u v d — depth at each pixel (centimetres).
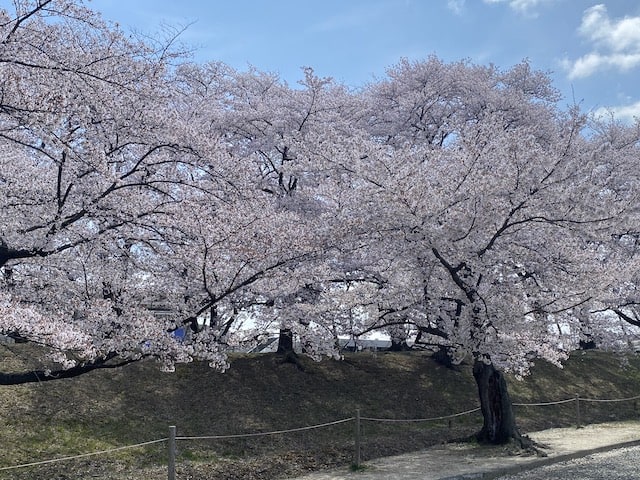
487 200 1100
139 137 916
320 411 1475
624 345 1695
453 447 1257
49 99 743
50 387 1278
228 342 1043
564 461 1127
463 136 1274
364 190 1145
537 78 2322
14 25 784
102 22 854
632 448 1280
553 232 1190
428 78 2123
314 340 1215
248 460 1147
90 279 959
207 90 1788
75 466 1025
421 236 1116
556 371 2042
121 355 865
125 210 910
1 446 1038
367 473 1015
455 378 1812
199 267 955
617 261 1430
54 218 880
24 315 690
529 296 1209
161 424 1256
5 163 934
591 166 1210
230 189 977
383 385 1694
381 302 1230
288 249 976
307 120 1750
